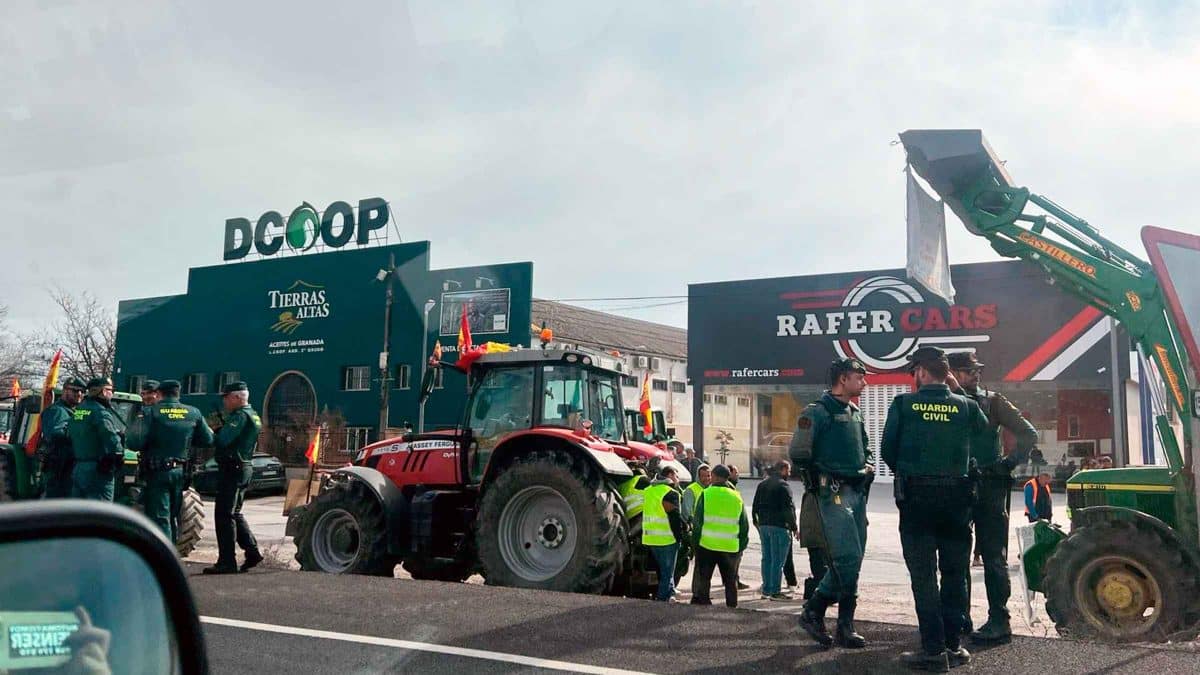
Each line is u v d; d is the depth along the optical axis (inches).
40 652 45.0
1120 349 1045.2
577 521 303.6
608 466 310.0
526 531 319.9
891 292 1147.9
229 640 208.8
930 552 192.9
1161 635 260.7
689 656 197.2
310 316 1333.7
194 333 1422.2
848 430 209.9
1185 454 281.3
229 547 313.3
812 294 1189.7
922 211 324.5
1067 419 1154.0
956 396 197.9
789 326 1198.9
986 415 225.9
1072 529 292.7
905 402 197.6
